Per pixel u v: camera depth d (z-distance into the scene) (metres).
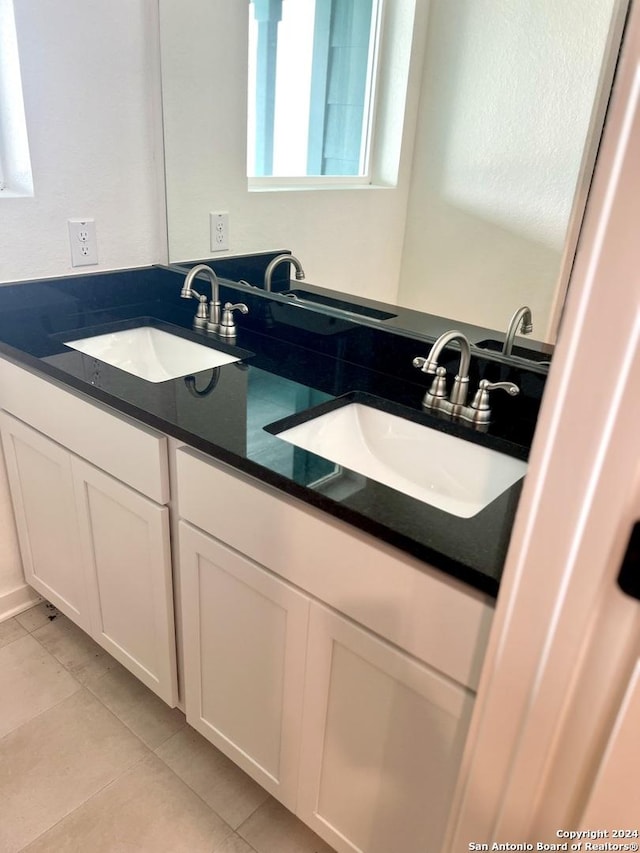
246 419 1.14
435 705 0.88
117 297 1.79
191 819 1.33
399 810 1.00
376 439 1.28
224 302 1.75
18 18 1.38
